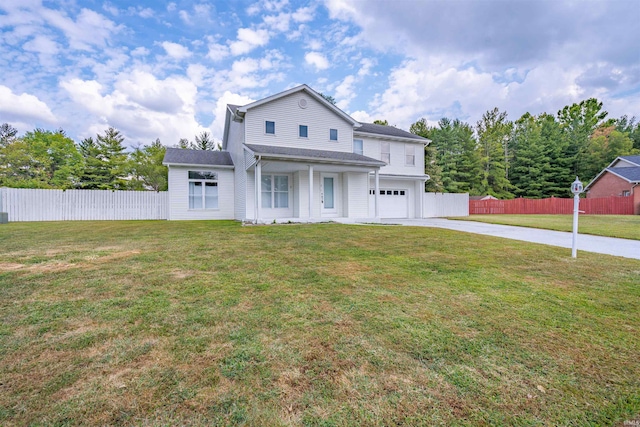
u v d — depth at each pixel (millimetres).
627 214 22531
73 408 1665
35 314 2922
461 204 20625
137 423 1565
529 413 1688
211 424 1572
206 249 6211
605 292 3771
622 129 41625
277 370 2051
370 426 1579
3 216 13102
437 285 3973
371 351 2307
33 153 25531
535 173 33281
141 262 5047
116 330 2605
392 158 18094
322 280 4125
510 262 5355
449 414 1672
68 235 8445
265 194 14055
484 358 2242
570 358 2258
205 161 15852
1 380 1900
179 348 2314
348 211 15094
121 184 28734
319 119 14992
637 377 2027
